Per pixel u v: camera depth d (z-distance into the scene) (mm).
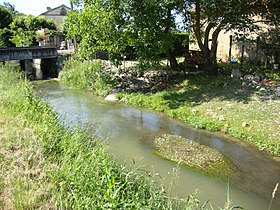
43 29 32562
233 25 12906
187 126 9164
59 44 32250
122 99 12570
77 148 5410
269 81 11656
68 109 11375
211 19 13164
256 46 16125
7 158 4883
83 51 13938
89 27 13156
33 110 7430
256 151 7180
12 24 35062
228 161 6750
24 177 4262
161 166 6543
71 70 18172
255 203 5203
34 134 5887
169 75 14445
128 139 8164
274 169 6332
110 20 12742
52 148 5457
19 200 3736
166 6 12219
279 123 8039
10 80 11867
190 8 13500
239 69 13430
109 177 3973
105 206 3516
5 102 7961
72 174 4355
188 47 21422
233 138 8008
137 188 4309
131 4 12281
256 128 8000
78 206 3648
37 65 24781
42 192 3973
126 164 6551
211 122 8875
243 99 10133
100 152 4805
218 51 19406
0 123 6426
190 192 5484
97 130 8859
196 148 7453
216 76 13398
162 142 7914
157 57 13062
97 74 15320
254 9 13047
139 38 12547
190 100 11039
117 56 13766
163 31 13320
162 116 10305
